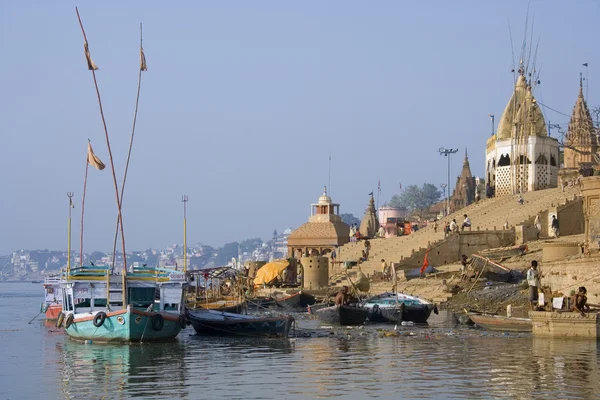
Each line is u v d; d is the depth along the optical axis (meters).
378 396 23.42
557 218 65.19
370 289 62.69
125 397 24.20
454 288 55.12
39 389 25.97
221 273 61.69
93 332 36.94
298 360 31.14
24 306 91.31
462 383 25.16
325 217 107.50
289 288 73.56
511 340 35.88
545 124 84.56
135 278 38.25
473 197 129.12
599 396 22.91
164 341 37.34
